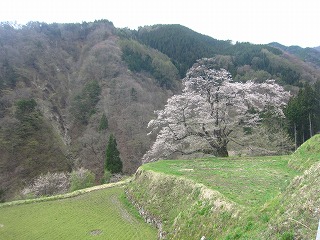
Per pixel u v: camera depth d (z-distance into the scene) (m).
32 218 19.80
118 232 16.02
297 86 62.00
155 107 67.06
